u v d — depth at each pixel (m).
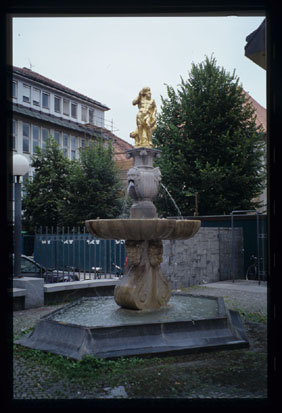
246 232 16.00
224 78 22.59
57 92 33.00
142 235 6.28
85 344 5.07
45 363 5.01
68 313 6.73
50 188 29.48
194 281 13.24
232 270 15.24
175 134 22.97
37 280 9.30
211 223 16.73
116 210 27.42
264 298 10.51
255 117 22.95
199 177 22.05
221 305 7.01
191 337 5.56
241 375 4.57
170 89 24.16
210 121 22.45
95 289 10.70
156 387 4.21
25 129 31.11
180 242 12.74
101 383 4.35
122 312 6.75
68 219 27.41
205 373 4.64
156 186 7.47
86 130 35.59
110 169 27.92
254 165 21.86
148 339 5.34
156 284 7.06
